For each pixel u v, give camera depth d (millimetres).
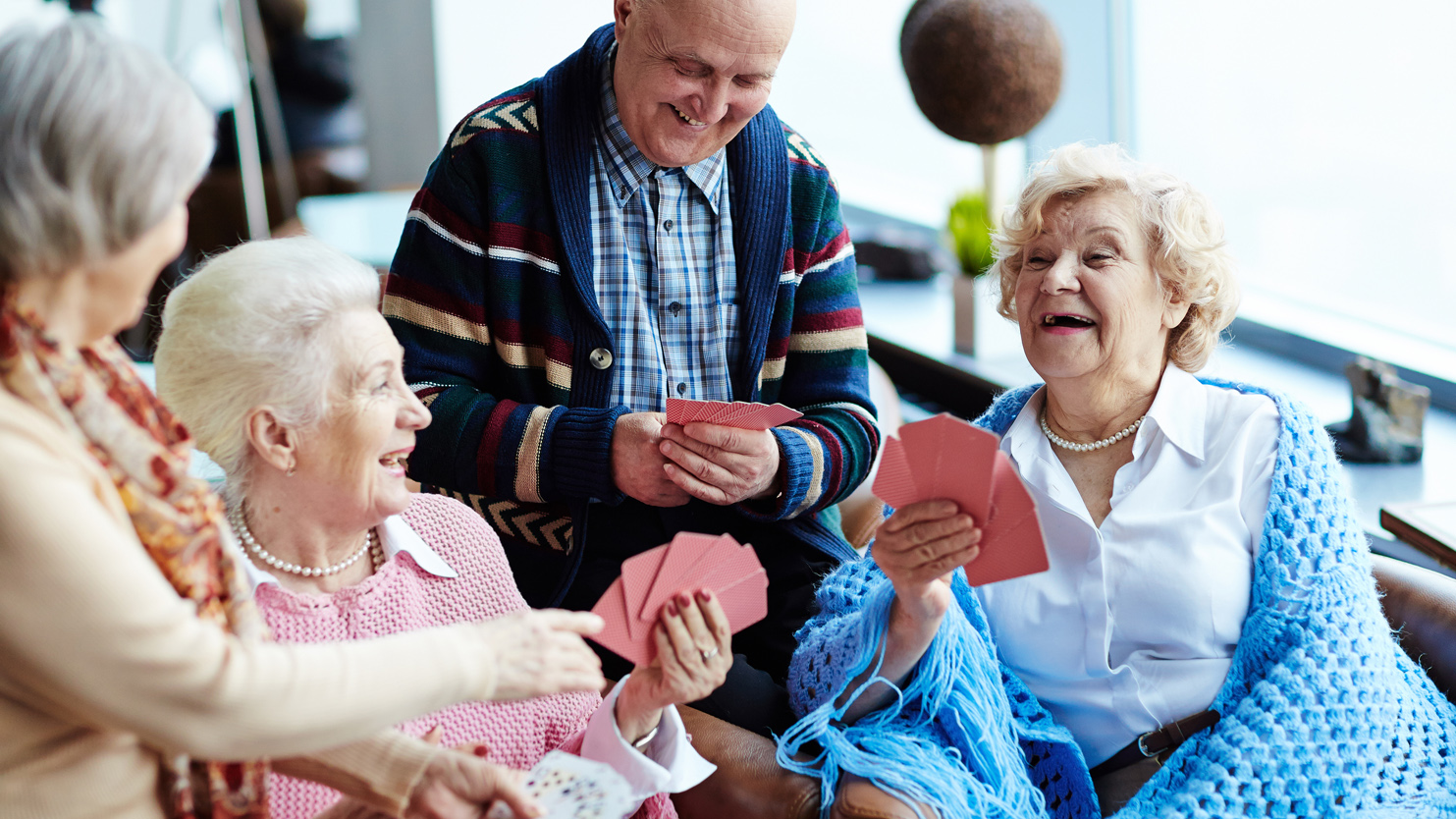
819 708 1545
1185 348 1668
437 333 1875
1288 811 1445
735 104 1749
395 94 5973
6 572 855
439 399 1829
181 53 5176
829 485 1865
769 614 1938
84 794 968
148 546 958
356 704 957
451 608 1474
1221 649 1571
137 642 881
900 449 1287
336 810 1206
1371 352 3385
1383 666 1501
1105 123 4219
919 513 1318
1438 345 3287
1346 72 3396
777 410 1573
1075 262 1596
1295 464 1562
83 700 891
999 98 2787
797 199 1969
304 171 6027
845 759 1482
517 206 1850
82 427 929
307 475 1284
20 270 879
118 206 875
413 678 982
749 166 1903
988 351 3633
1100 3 4129
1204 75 3895
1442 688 1649
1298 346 3615
